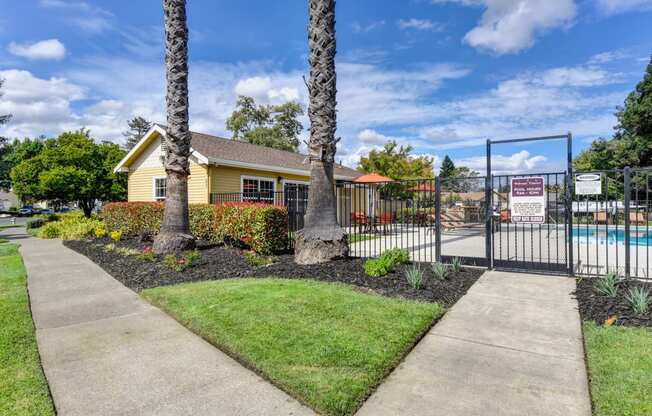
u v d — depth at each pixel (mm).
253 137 32156
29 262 8133
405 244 10781
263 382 2689
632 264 6949
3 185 42281
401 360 2994
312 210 6641
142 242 10336
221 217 8992
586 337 3326
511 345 3262
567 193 5805
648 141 21484
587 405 2312
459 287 5094
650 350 2959
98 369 2924
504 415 2227
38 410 2326
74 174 20938
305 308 4062
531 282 5387
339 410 2281
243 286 5082
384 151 27594
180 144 8422
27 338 3539
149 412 2322
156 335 3658
